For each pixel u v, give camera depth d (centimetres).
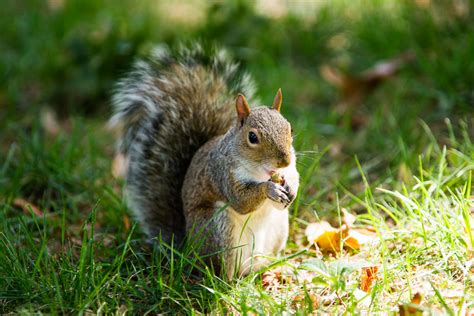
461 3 1405
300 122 1216
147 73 1017
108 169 1159
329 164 1139
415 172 1034
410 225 863
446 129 1164
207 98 988
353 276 795
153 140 973
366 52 1455
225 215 830
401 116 1225
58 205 1077
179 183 962
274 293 791
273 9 1761
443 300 670
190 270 805
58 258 884
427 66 1277
